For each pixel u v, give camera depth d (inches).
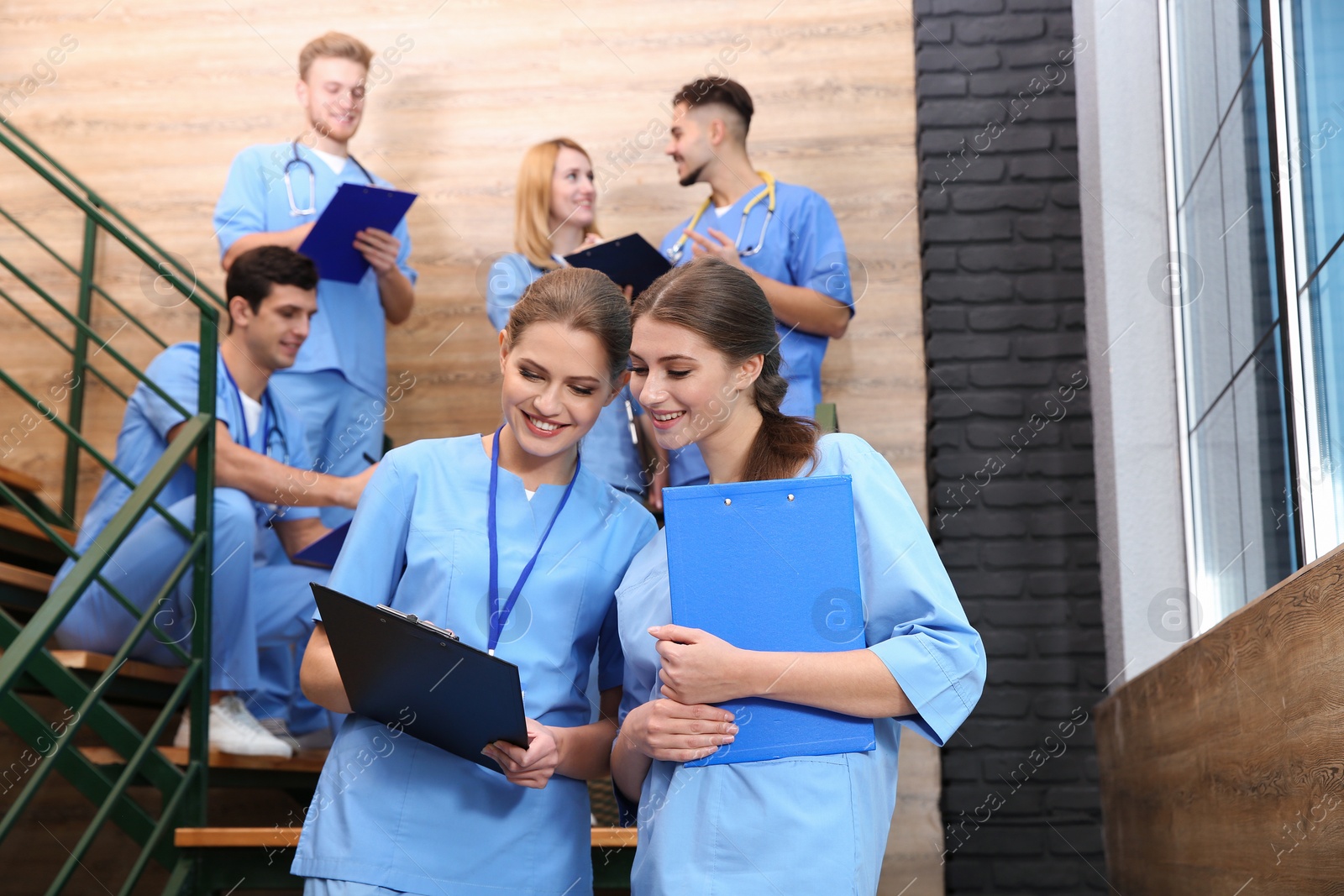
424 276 129.9
